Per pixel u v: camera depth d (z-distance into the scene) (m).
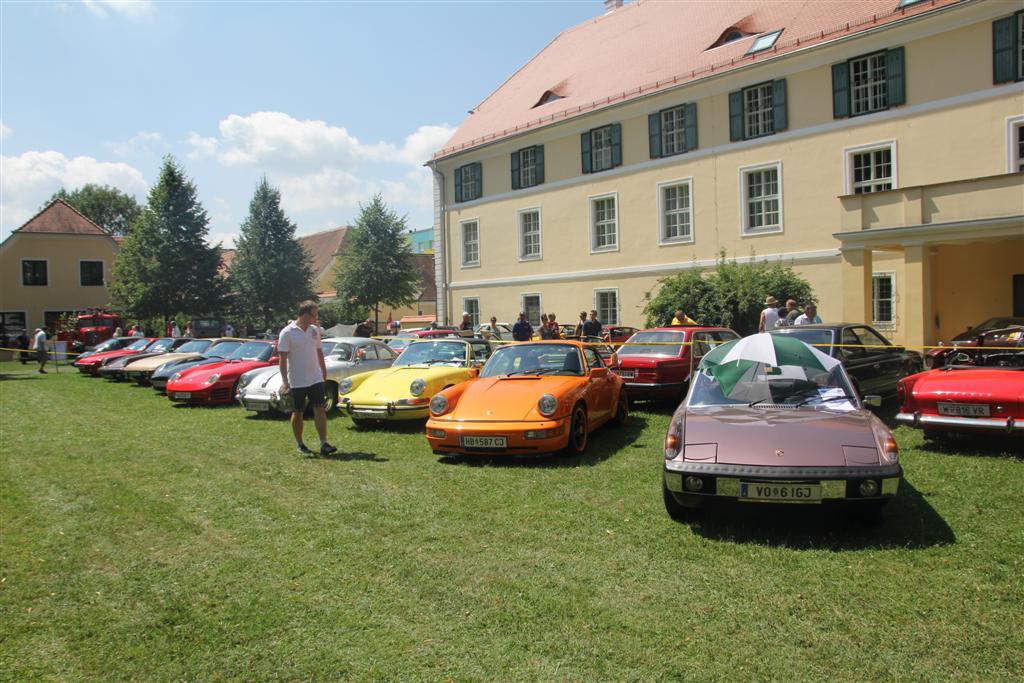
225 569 4.41
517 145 27.28
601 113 23.94
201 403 13.05
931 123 16.67
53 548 4.87
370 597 3.94
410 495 6.08
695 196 21.55
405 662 3.20
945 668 3.01
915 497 5.51
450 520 5.32
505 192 28.00
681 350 10.97
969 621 3.42
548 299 26.48
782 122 19.36
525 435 7.07
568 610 3.69
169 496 6.20
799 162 19.11
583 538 4.84
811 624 3.46
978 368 7.34
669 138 22.41
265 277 40.09
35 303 41.09
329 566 4.43
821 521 5.03
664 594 3.87
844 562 4.25
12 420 11.28
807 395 5.71
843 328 9.53
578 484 6.31
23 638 3.54
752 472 4.66
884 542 4.55
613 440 8.40
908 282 14.62
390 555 4.59
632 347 11.47
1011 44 15.41
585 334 18.14
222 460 7.75
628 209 23.53
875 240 14.95
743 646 3.26
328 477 6.84
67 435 9.66
